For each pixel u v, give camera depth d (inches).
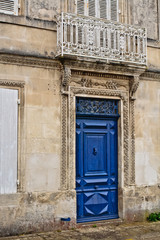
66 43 367.9
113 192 414.6
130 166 417.4
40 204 360.2
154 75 439.5
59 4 393.7
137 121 427.5
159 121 442.9
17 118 357.4
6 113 352.5
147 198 423.8
